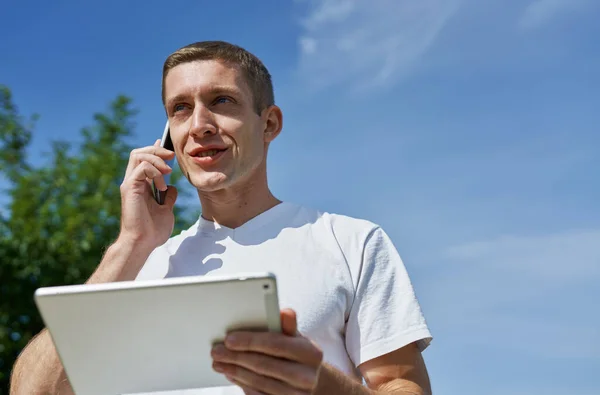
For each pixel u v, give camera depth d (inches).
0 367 358.6
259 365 60.2
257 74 93.7
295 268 83.3
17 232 390.9
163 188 92.6
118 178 443.2
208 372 64.3
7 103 465.4
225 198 90.1
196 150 88.0
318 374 62.4
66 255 387.2
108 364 63.6
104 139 464.4
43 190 423.2
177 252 90.5
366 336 80.6
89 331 60.7
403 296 82.8
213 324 59.9
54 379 80.1
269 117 94.8
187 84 89.5
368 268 83.7
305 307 79.8
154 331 60.6
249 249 87.0
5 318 363.6
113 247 90.0
